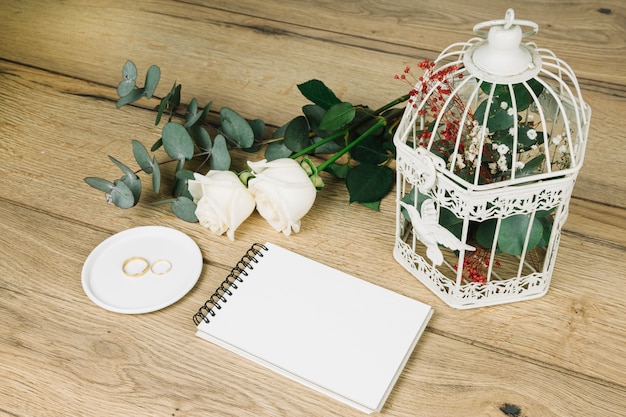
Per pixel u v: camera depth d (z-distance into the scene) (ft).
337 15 5.57
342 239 3.90
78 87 5.00
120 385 3.26
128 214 4.08
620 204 3.97
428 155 3.09
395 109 4.24
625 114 4.53
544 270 3.45
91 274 3.72
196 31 5.49
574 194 4.04
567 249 3.76
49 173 4.36
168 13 5.70
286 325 3.42
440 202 3.16
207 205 3.67
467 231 3.34
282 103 4.79
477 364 3.28
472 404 3.14
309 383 3.19
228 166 4.01
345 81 4.92
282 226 3.74
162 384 3.25
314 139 4.24
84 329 3.50
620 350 3.31
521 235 3.20
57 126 4.69
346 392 3.14
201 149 4.11
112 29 5.56
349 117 3.84
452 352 3.34
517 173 3.23
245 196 3.67
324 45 5.27
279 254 3.75
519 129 3.23
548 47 5.15
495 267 3.66
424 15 5.52
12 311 3.59
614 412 3.08
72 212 4.10
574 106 3.20
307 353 3.29
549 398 3.14
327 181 4.24
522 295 3.52
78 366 3.34
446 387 3.20
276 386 3.23
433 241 3.22
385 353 3.28
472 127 3.30
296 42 5.32
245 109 4.75
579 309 3.49
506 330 3.42
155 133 4.61
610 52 5.07
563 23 5.37
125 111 4.79
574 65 4.96
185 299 3.61
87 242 3.92
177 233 3.91
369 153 4.07
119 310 3.52
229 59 5.20
